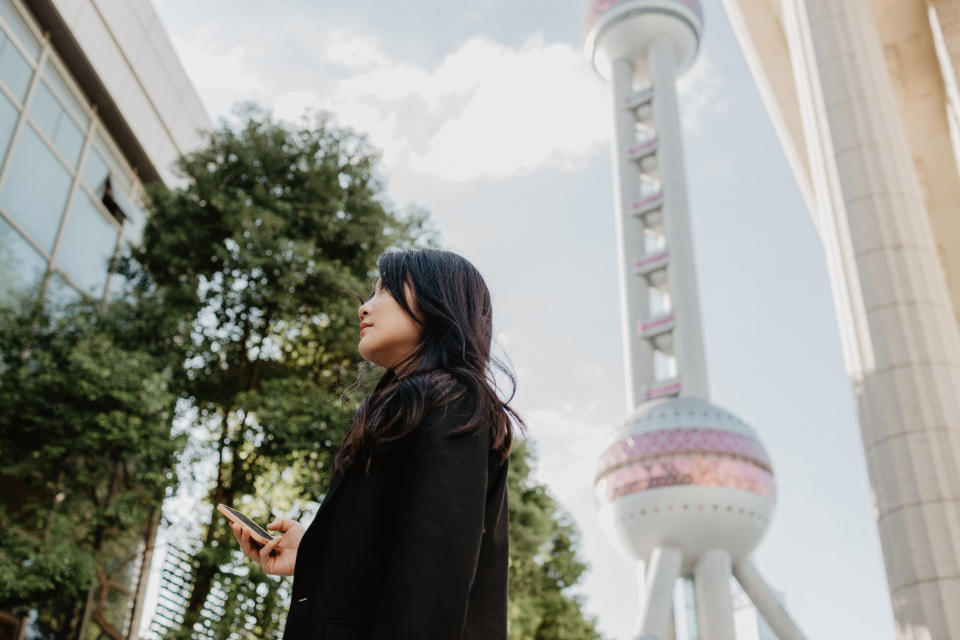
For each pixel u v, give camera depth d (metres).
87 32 19.08
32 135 17.22
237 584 11.86
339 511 1.28
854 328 10.27
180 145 23.31
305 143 15.79
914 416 9.22
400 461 1.28
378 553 1.23
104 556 13.25
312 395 13.32
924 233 10.54
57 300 16.81
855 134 11.20
